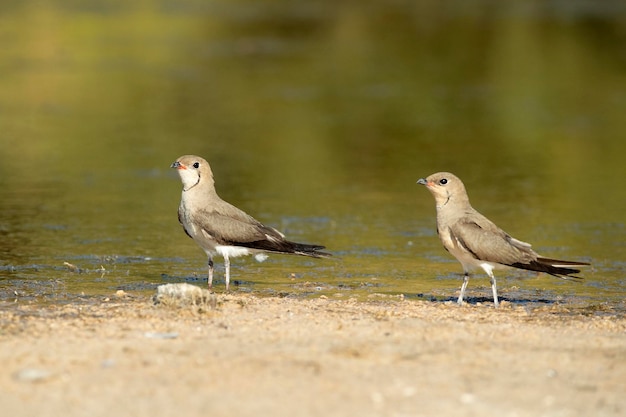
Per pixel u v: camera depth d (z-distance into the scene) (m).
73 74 36.75
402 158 26.53
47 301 13.81
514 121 31.12
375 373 10.10
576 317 13.11
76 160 25.45
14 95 33.41
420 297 14.78
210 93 34.38
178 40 43.56
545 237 18.95
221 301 13.28
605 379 10.07
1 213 20.20
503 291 15.27
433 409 9.20
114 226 19.36
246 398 9.37
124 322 12.03
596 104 33.56
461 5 53.66
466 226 14.24
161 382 9.74
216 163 25.47
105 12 50.00
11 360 10.34
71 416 8.95
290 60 40.06
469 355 10.80
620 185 23.73
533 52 41.94
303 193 22.61
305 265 16.84
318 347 10.95
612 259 17.36
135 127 29.56
